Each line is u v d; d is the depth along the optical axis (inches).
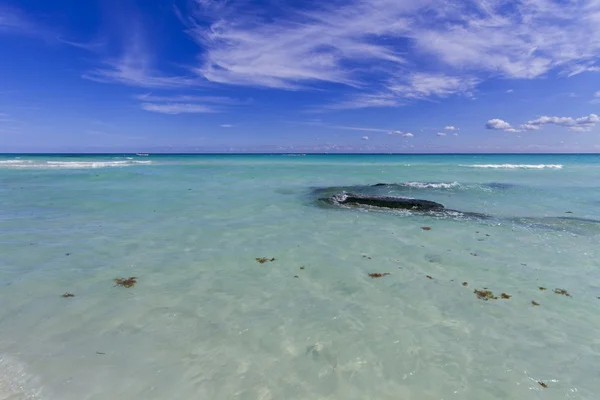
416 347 199.5
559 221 511.5
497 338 208.8
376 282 285.1
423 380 173.5
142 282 279.3
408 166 1775.3
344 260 335.6
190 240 395.2
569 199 710.5
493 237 422.6
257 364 183.3
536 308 244.5
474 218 529.3
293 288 273.3
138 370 176.6
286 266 319.0
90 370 175.5
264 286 276.1
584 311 240.7
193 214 534.3
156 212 544.4
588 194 776.3
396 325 221.8
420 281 288.0
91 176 1055.6
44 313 227.3
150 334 207.8
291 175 1214.9
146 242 384.8
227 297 256.5
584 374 179.2
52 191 730.8
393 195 761.6
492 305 248.5
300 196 722.2
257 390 164.9
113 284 274.1
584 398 163.5
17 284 268.5
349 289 272.1
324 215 541.6
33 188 775.1
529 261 338.0
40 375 170.7
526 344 203.3
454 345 201.6
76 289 263.6
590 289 275.7
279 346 198.7
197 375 174.1
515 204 653.3
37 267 303.9
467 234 436.1
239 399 159.0
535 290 273.0
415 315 233.9
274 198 694.5
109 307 237.6
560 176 1214.3
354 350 195.9
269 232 436.5
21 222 460.8
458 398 162.4
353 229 456.8
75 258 329.1
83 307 236.5
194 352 192.1
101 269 303.9
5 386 162.2
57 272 294.4
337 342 203.2
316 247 375.6
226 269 310.0
